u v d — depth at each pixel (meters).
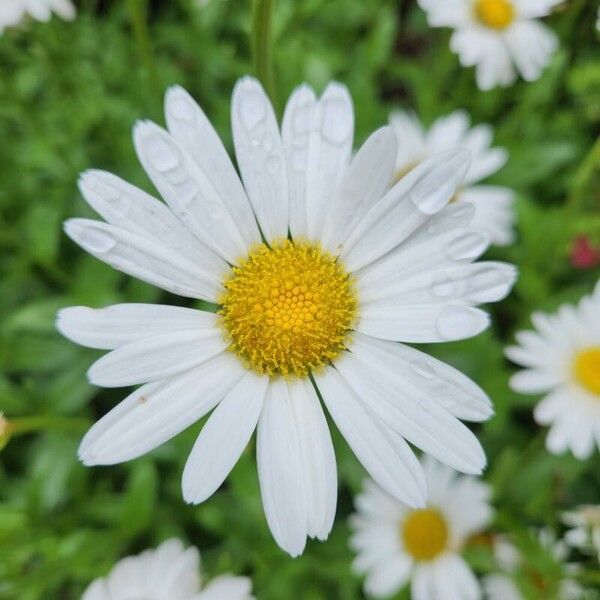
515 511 0.19
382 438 0.13
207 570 0.19
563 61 0.23
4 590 0.17
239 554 0.19
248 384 0.14
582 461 0.19
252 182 0.13
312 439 0.13
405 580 0.18
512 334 0.21
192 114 0.13
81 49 0.23
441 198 0.13
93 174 0.13
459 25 0.21
